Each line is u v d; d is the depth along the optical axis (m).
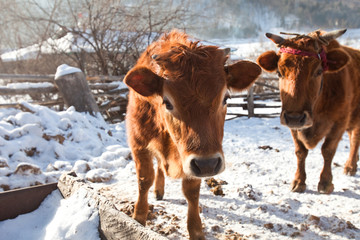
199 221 3.07
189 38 3.30
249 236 3.20
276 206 3.86
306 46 3.97
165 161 2.96
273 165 5.59
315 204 3.97
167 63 2.42
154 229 3.27
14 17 13.07
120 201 3.89
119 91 9.62
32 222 2.88
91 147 5.94
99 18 11.62
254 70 2.63
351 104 4.77
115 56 11.61
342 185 4.64
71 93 7.49
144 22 12.52
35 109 6.17
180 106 2.32
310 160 5.86
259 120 10.16
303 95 3.90
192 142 2.26
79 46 12.74
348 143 7.27
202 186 4.48
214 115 2.32
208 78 2.31
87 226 2.57
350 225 3.39
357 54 5.18
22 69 13.34
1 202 2.86
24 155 4.95
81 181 3.00
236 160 5.83
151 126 2.94
